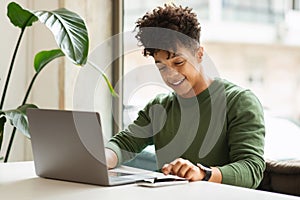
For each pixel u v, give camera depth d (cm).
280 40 482
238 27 480
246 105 212
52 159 181
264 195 155
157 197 153
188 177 176
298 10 482
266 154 292
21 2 342
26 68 348
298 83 480
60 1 330
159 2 350
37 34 343
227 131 212
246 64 483
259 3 484
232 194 156
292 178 227
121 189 165
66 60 333
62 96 333
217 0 479
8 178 186
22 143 349
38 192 162
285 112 468
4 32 338
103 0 343
